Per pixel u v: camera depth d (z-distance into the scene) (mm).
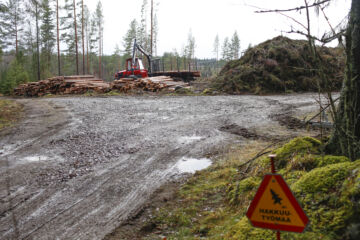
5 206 5605
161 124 12328
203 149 8836
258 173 5656
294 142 5668
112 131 11289
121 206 5543
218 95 21844
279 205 2785
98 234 4625
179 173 7074
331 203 3418
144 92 24250
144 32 56688
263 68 23297
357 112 4262
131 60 29047
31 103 19844
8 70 38281
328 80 4160
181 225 4746
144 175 7055
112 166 7715
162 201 5656
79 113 15141
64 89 27953
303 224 2666
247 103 16969
